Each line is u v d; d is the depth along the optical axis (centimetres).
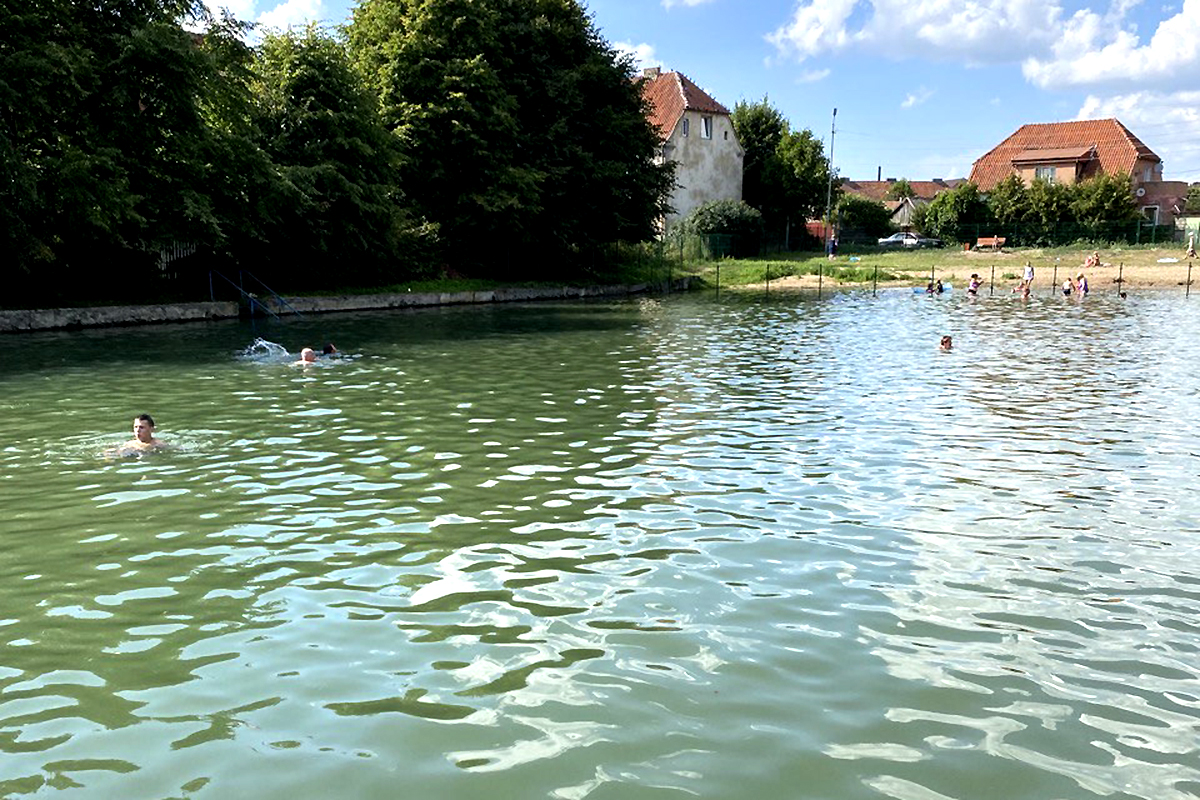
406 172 3881
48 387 1533
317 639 577
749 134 7669
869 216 8394
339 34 4159
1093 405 1416
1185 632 597
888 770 434
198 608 626
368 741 457
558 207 4384
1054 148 8169
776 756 445
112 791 414
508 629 591
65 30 2444
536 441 1148
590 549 746
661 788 417
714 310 3438
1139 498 903
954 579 687
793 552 743
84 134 2492
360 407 1377
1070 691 516
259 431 1198
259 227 3070
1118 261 5612
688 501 884
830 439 1166
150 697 504
